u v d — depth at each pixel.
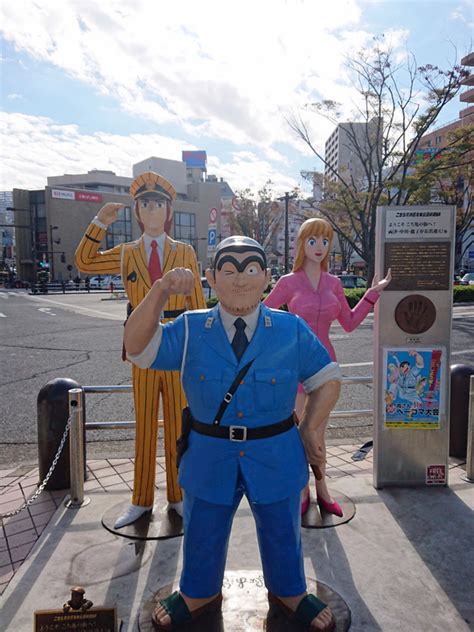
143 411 2.94
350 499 3.30
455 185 23.97
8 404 5.99
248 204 39.19
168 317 2.81
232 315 1.92
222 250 1.93
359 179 26.73
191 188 59.88
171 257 2.88
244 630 2.06
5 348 10.10
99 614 1.94
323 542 2.79
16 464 4.21
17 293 35.97
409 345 3.42
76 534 2.88
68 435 3.56
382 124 18.80
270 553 2.00
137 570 2.53
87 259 2.88
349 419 5.55
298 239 3.07
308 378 2.00
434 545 2.76
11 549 2.80
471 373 4.19
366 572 2.51
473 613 2.22
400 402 3.44
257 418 1.86
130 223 53.50
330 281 3.12
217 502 1.87
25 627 2.12
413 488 3.46
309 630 2.04
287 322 1.97
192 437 1.94
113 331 12.75
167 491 3.09
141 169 61.44
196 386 1.87
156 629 2.08
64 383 3.67
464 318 14.32
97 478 3.80
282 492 1.88
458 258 40.09
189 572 2.03
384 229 3.36
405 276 3.39
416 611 2.23
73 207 51.19
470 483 3.56
